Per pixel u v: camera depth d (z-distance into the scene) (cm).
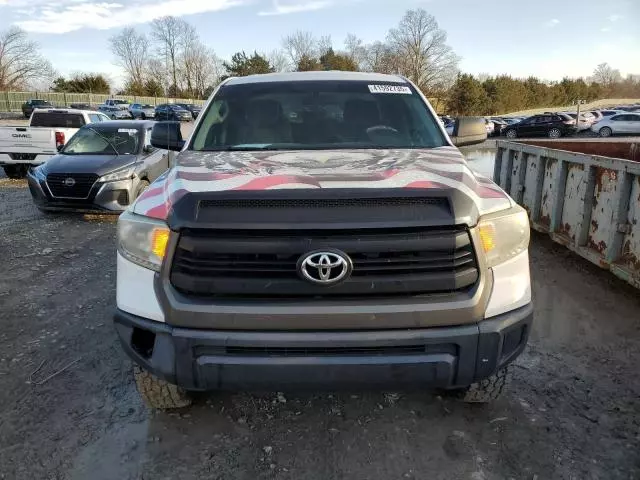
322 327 207
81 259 583
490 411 283
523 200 696
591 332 383
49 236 692
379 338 208
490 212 225
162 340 216
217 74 9212
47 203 780
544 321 404
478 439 260
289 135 338
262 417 280
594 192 518
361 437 263
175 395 268
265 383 215
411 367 213
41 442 260
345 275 205
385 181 229
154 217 223
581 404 289
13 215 838
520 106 7925
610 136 3014
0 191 1088
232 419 278
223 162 279
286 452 252
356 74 402
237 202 211
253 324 208
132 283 224
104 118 1452
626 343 365
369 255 208
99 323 405
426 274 210
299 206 208
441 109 7462
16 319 412
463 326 213
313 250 204
